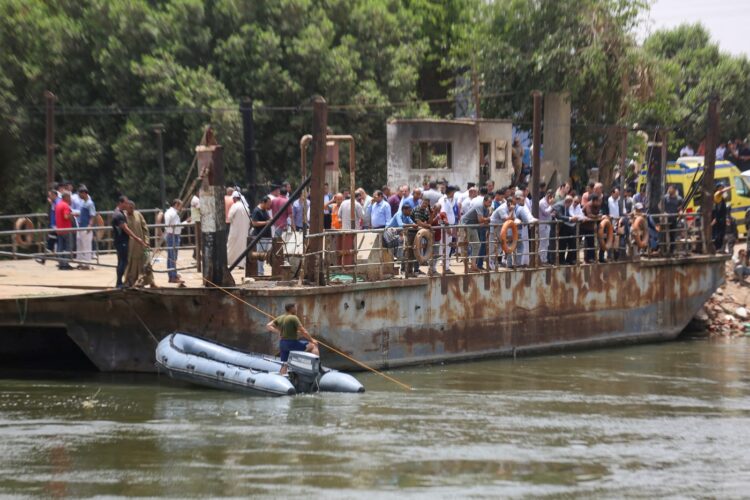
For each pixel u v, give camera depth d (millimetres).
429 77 76812
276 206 37156
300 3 64750
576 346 39781
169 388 30453
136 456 23516
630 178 58812
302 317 31219
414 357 34625
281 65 64312
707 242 44938
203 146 31109
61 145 65312
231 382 29625
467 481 21906
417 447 24484
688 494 21375
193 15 63844
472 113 64750
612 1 59094
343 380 30156
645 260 42094
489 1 63500
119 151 62625
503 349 37375
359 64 65500
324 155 31891
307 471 22438
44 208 64188
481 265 38062
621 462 23578
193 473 22250
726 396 31109
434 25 74938
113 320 32375
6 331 35625
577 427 26812
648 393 31438
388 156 52312
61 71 65500
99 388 30453
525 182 59500
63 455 23562
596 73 57188
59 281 35094
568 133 58469
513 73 61000
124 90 64250
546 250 39312
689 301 43875
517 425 26938
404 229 34562
